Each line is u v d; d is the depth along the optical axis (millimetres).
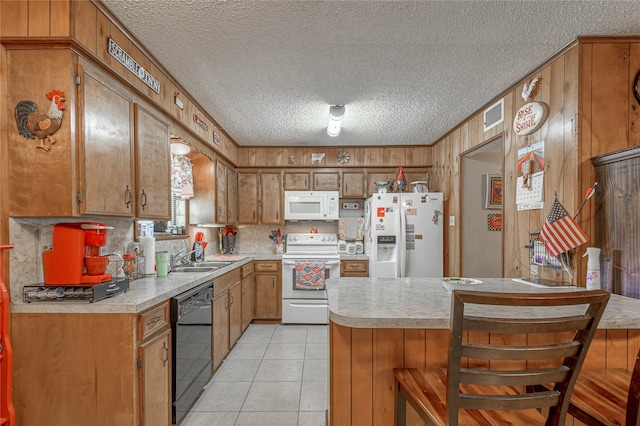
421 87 2512
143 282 2053
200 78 2365
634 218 1620
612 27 1759
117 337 1447
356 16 1667
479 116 2992
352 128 3551
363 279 2088
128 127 1830
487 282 1991
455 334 887
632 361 1409
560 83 2006
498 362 1384
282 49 1983
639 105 1879
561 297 843
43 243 1572
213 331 2545
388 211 3742
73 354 1442
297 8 1601
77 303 1445
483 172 3391
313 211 4289
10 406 1312
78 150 1460
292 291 3949
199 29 1773
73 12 1428
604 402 1092
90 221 1771
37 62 1436
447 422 944
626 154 1643
